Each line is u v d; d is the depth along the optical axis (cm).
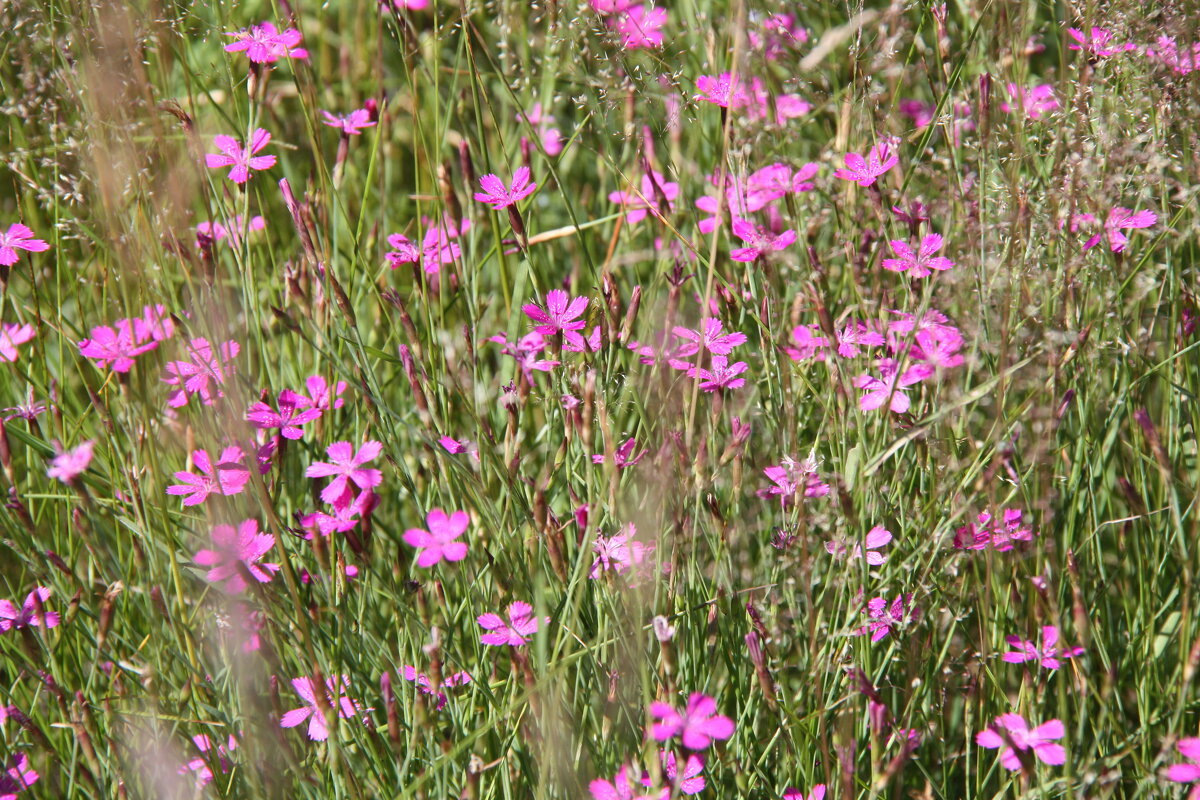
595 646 109
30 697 115
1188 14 112
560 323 112
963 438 112
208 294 112
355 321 111
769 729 112
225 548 108
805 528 109
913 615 111
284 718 110
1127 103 113
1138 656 114
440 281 114
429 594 115
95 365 116
